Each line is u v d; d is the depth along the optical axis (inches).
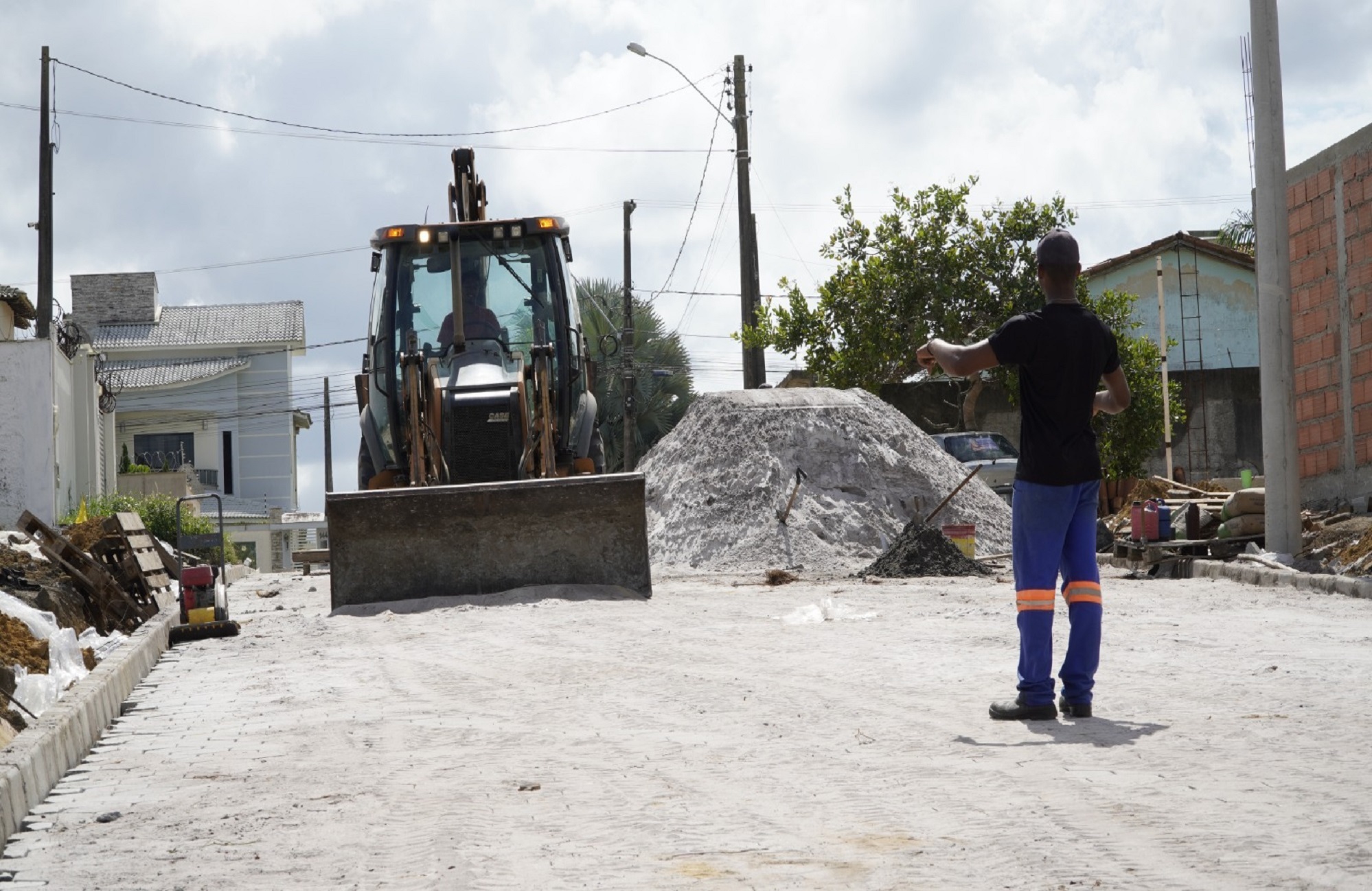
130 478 1562.5
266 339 1968.5
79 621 473.1
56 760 218.1
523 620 424.5
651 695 271.9
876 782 183.2
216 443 1937.7
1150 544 612.7
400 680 312.5
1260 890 126.5
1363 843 139.9
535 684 295.6
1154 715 228.8
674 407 1606.8
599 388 1562.5
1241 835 145.6
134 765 226.5
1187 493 789.9
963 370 241.4
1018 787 175.5
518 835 162.7
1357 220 608.7
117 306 2050.9
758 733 225.5
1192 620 379.6
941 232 1298.0
